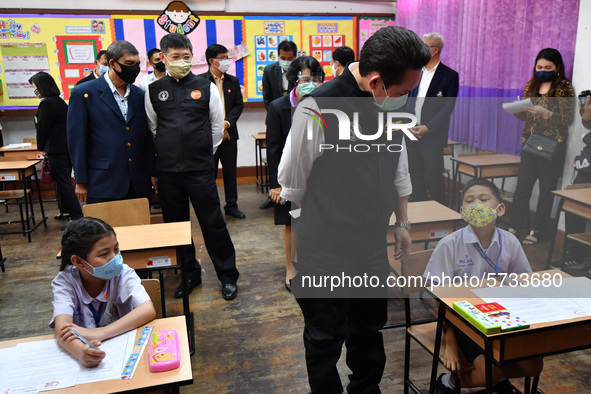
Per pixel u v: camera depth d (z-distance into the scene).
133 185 2.64
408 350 1.85
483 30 3.87
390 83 1.09
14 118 5.34
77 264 1.50
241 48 5.65
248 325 2.54
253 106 5.89
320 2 5.73
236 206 4.47
